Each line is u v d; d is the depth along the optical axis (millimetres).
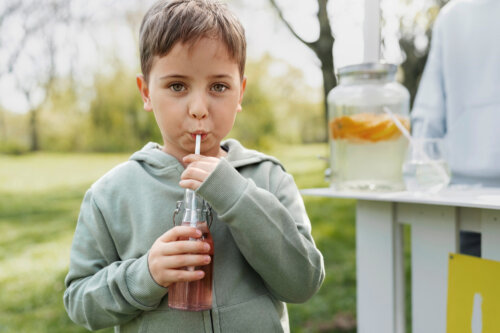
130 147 9711
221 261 864
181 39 792
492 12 1271
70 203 6168
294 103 10977
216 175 763
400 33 4574
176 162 916
